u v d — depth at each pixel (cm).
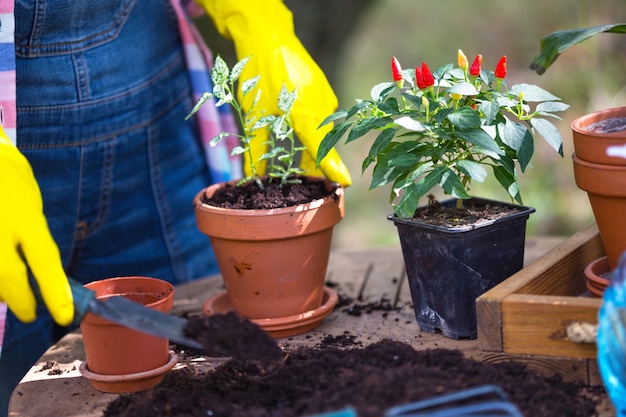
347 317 182
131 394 150
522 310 141
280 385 137
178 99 229
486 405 110
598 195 151
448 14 534
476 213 168
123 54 212
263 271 169
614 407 131
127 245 236
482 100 160
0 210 141
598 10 502
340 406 122
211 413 131
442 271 162
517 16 523
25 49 195
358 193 454
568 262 166
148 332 134
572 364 139
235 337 131
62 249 226
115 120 217
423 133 162
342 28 334
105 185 224
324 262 176
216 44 303
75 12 197
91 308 139
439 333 169
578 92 462
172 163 234
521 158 156
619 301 123
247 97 200
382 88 172
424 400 121
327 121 167
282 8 205
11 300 141
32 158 209
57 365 168
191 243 243
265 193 179
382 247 234
